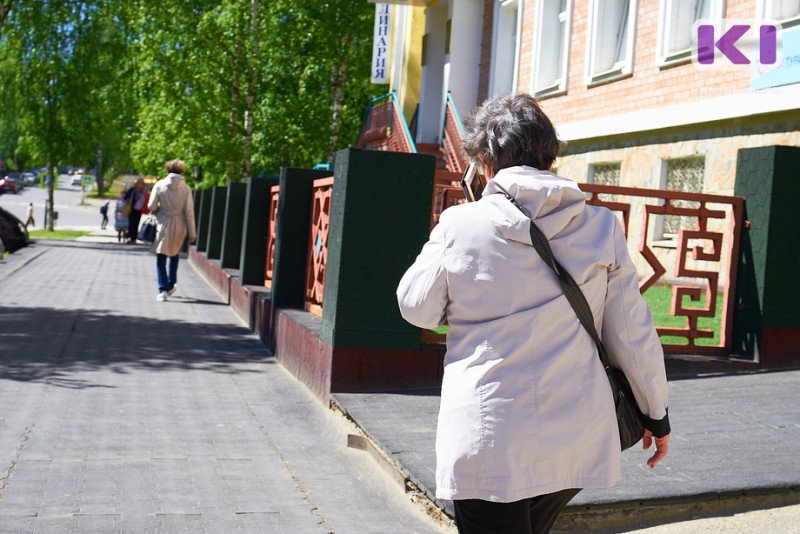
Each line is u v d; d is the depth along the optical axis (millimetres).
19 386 7840
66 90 37531
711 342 8578
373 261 7426
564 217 2830
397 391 7453
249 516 4867
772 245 7871
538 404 2721
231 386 8328
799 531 4488
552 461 2705
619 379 2953
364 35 30781
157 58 33000
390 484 5488
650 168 14344
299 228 10500
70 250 28984
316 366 7930
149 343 10625
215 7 32594
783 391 7156
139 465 5707
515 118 2982
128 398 7609
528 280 2795
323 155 32719
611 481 2766
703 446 5688
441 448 2777
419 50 25922
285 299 10453
